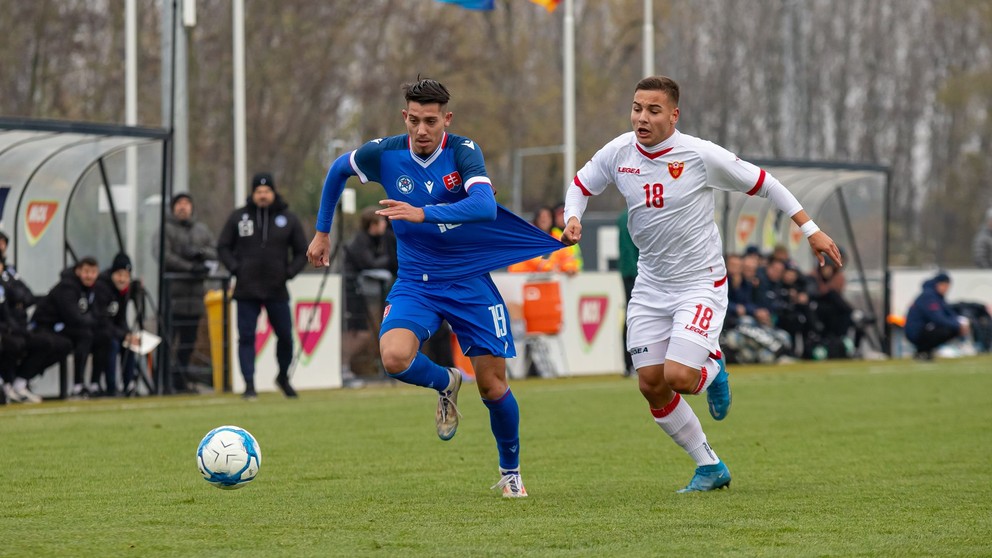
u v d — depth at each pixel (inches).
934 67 7126.0
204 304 1982.0
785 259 2704.2
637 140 916.6
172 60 2298.2
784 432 1380.4
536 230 916.0
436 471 1064.2
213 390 1999.3
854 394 1871.3
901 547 714.2
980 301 3174.2
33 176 1905.8
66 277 1828.2
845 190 2851.9
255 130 4562.0
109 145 1908.2
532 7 5851.4
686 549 706.2
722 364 968.3
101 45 4234.7
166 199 1916.8
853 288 2874.0
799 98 6432.1
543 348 2304.4
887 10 7155.5
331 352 2106.3
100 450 1190.3
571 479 1021.2
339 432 1366.9
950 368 2461.9
